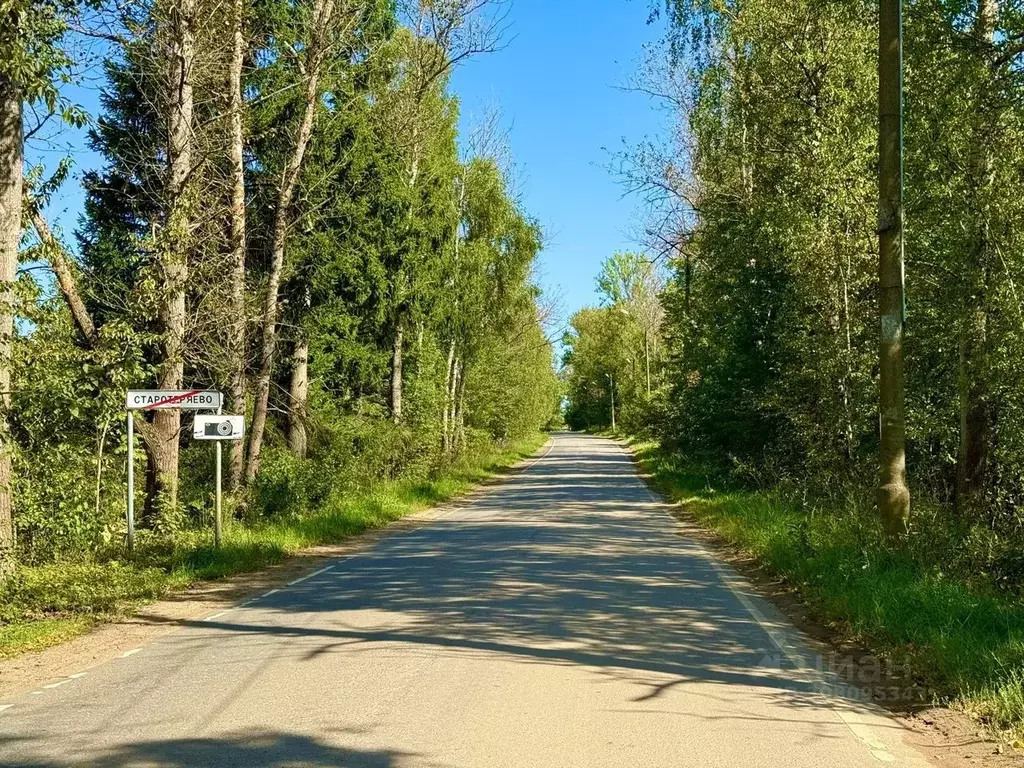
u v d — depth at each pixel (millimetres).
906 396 17359
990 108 13398
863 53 18797
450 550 16328
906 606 9023
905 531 12078
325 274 24734
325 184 23297
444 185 32938
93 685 7320
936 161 14930
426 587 12086
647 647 8477
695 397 27062
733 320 25344
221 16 17672
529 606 10531
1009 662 6977
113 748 5648
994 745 5766
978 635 7984
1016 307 13945
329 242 24312
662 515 23000
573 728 6000
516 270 40219
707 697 6809
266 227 23953
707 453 26266
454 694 6828
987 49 12984
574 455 62312
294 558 16234
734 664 7871
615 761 5375
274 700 6711
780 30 20797
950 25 13133
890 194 12180
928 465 18078
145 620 10484
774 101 22031
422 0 27297
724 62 23531
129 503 14500
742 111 23141
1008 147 14062
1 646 8891
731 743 5742
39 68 11250
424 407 34188
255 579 13727
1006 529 14445
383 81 26641
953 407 16828
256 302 20953
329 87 21234
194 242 17125
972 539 12352
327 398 28203
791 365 21734
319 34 19953
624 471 44031
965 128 14188
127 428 15156
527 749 5574
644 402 48875
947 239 15211
